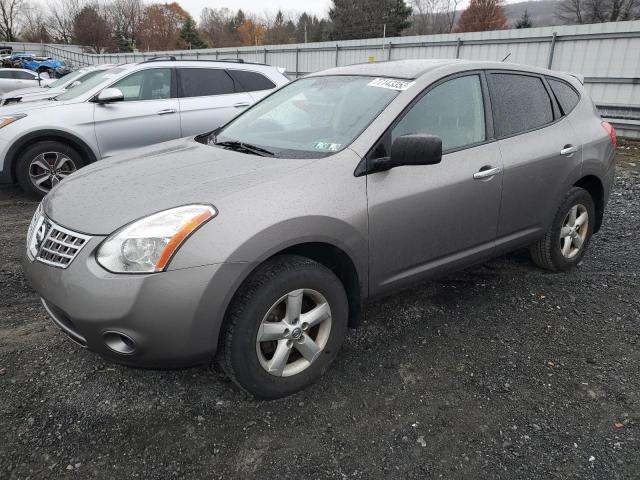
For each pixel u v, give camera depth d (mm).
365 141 2783
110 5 79688
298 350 2600
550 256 4008
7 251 4484
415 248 2980
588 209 4133
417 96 3016
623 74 12117
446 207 3047
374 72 3389
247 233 2289
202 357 2311
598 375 2840
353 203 2637
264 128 3369
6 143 5879
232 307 2359
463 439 2352
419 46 16797
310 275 2512
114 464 2184
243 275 2291
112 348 2252
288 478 2131
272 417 2482
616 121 11711
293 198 2459
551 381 2783
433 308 3578
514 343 3158
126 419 2443
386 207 2762
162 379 2738
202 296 2209
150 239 2193
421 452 2273
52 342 3053
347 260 2711
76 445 2279
